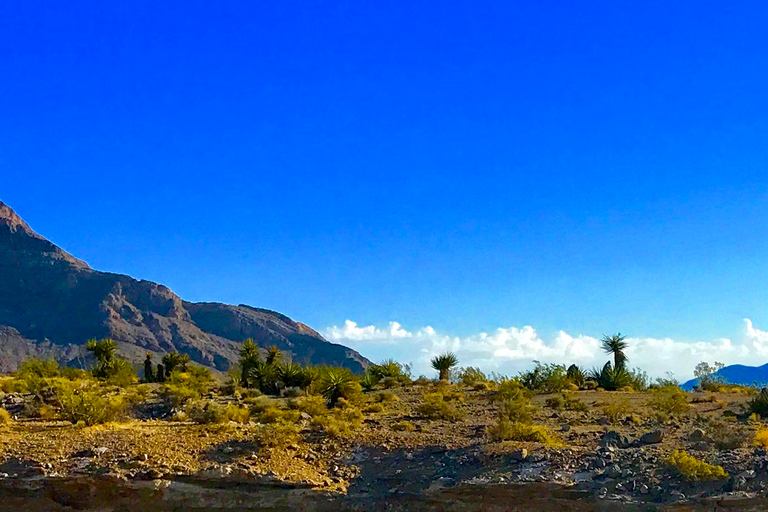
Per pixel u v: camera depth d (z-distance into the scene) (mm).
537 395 40656
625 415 30312
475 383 47844
